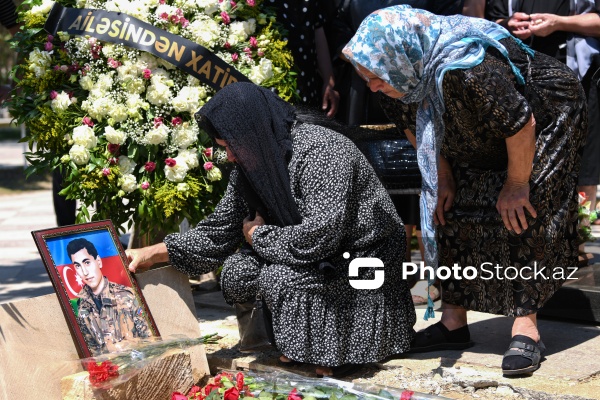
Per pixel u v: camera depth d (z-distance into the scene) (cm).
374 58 292
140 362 285
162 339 308
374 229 314
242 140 301
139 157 356
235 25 377
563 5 448
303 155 303
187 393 302
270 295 310
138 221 362
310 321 308
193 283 502
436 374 320
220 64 363
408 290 336
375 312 317
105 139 351
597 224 679
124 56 352
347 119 455
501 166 329
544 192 314
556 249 321
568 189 323
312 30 452
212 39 364
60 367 283
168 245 324
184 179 353
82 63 361
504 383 308
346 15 455
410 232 443
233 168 345
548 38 453
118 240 315
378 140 410
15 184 1373
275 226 311
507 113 288
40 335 285
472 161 327
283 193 305
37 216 958
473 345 357
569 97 319
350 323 316
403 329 329
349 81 458
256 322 340
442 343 350
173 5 369
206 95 365
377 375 322
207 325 405
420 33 293
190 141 352
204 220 330
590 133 465
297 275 306
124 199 366
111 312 299
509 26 450
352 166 306
